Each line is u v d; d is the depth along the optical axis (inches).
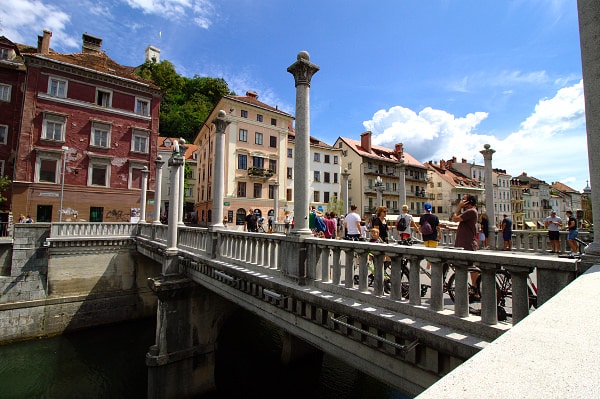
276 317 248.5
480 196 2470.5
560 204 3410.4
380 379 167.3
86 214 1099.3
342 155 2164.1
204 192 1681.8
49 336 712.4
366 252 187.9
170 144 1817.2
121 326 784.9
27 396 514.3
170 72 2529.5
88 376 573.0
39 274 718.5
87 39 1333.7
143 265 838.5
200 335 438.3
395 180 2212.1
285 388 540.7
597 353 50.3
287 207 1720.0
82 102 1116.5
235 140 1507.1
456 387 44.9
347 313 182.1
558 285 115.7
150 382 405.1
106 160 1151.0
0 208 1065.5
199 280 395.5
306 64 241.3
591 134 118.3
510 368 48.5
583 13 124.3
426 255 155.6
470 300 191.0
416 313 158.4
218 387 503.8
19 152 1001.5
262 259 289.7
